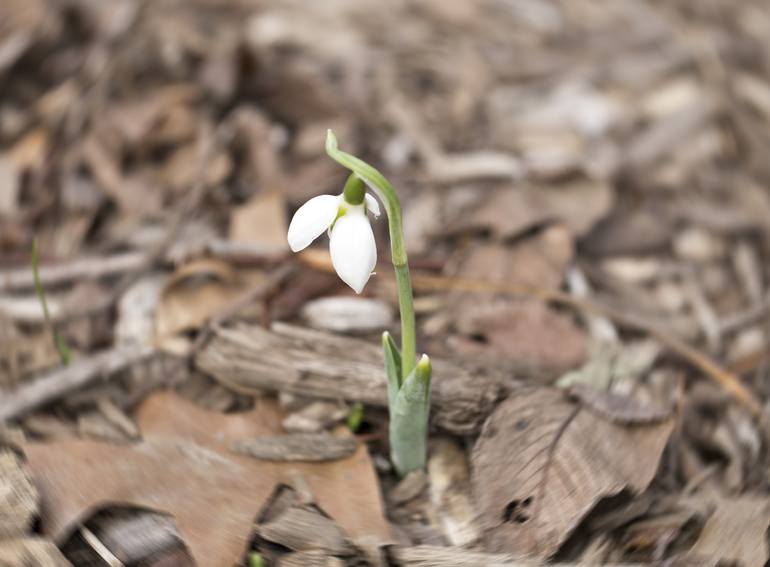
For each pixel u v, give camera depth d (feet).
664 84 2.06
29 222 1.76
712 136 1.94
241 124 1.88
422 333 1.56
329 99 1.94
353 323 1.57
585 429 1.37
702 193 1.85
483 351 1.53
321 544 1.32
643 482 1.34
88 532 1.32
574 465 1.34
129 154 1.85
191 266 1.60
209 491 1.34
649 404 1.51
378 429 1.45
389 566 1.30
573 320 1.62
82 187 1.81
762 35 2.25
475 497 1.35
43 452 1.35
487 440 1.37
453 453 1.43
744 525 1.33
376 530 1.32
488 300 1.60
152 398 1.47
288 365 1.45
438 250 1.71
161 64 2.01
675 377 1.56
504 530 1.32
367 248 1.20
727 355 1.62
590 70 2.10
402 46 2.13
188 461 1.37
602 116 1.98
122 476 1.34
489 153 1.88
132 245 1.73
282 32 2.13
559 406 1.39
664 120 1.97
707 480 1.44
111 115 1.89
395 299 1.60
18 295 1.64
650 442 1.37
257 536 1.32
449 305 1.60
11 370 1.54
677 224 1.80
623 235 1.77
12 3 2.17
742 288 1.73
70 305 1.63
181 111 1.90
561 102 2.02
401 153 1.87
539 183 1.80
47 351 1.57
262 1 2.23
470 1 2.29
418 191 1.80
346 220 1.21
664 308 1.68
